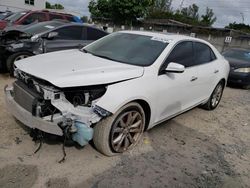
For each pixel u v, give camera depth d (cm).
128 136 371
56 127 311
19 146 357
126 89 340
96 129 337
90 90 324
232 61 980
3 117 432
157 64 392
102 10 4006
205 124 537
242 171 380
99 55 424
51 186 292
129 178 324
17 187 284
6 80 655
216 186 337
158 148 407
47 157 341
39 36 708
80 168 329
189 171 360
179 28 3306
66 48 746
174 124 511
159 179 332
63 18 1298
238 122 580
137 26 3716
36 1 3553
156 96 385
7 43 683
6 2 3281
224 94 842
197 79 486
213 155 414
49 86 313
